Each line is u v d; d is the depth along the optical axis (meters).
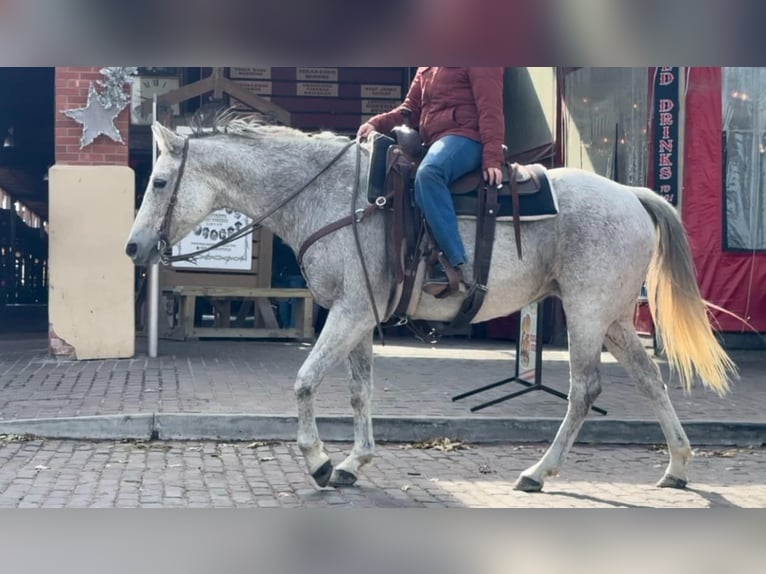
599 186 6.24
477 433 7.95
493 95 6.07
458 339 16.78
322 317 17.59
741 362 12.75
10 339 15.23
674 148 12.84
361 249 5.84
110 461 6.90
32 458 6.93
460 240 5.87
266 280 14.74
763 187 12.89
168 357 12.12
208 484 6.23
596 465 7.15
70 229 11.58
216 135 6.17
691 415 8.63
